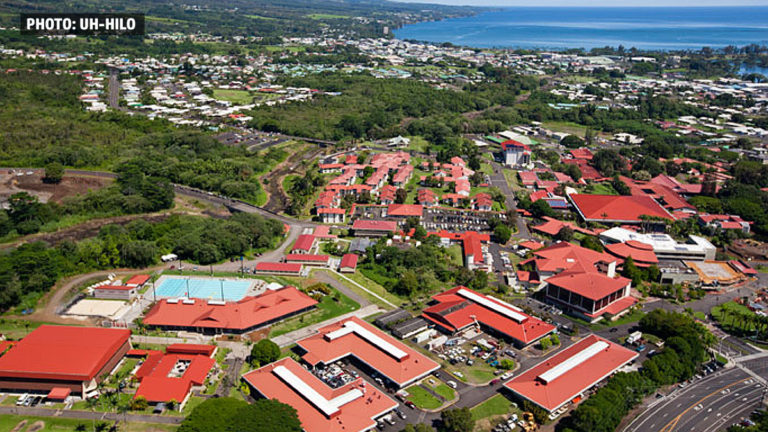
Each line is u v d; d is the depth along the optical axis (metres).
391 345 168.62
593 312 197.88
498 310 193.00
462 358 173.50
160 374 156.62
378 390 151.25
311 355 166.62
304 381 151.38
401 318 193.50
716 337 188.62
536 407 147.00
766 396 158.38
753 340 189.12
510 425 142.25
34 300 198.12
